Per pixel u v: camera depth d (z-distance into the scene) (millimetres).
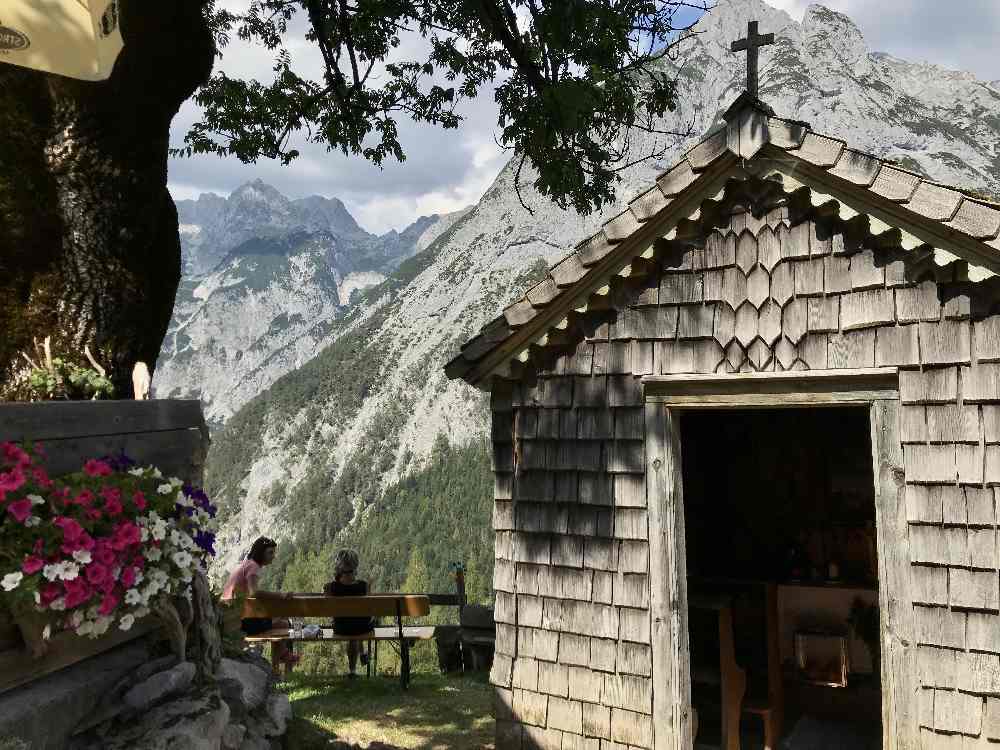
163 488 3791
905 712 4672
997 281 4527
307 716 6961
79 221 5531
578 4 6988
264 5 10852
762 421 8344
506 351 6223
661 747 5406
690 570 7973
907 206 4578
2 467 3188
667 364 5602
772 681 6461
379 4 9453
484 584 124625
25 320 5367
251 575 8086
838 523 7965
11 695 3246
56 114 5445
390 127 11023
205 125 10719
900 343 4824
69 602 3201
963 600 4559
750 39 5180
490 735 6457
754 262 5332
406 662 8320
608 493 5812
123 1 5324
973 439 4586
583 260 5727
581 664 5809
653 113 8789
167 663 3963
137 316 5902
